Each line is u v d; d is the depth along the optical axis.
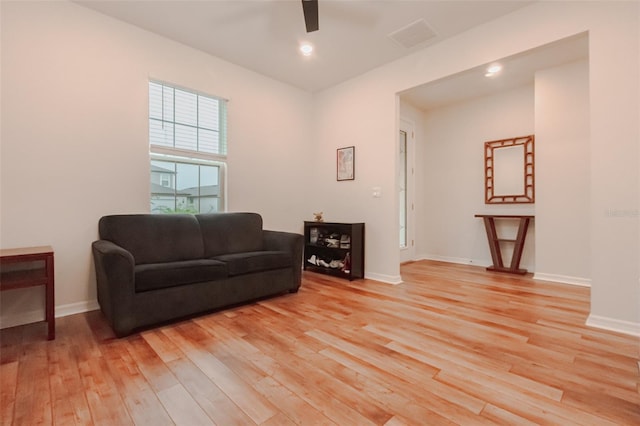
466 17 2.75
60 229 2.50
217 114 3.59
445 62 3.13
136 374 1.61
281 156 4.22
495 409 1.32
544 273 3.81
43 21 2.41
